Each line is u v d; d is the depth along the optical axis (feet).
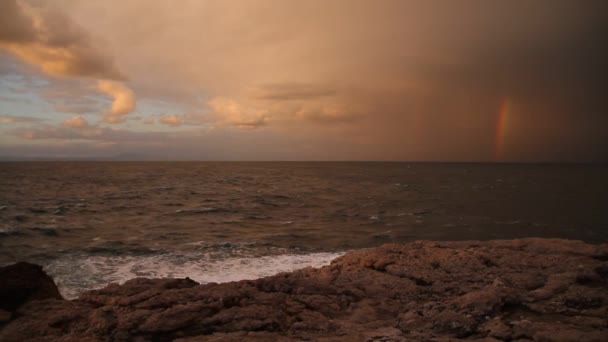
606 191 173.47
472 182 243.60
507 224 87.66
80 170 387.96
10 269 25.03
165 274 44.62
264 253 55.72
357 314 23.30
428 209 112.16
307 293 26.45
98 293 24.82
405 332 20.44
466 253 34.63
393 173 391.86
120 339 18.62
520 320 21.29
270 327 20.51
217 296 23.15
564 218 96.27
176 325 19.67
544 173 397.39
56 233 71.05
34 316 21.02
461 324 20.13
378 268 32.78
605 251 33.12
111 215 95.14
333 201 133.49
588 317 20.99
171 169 459.32
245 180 258.57
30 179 232.94
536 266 30.73
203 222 86.48
